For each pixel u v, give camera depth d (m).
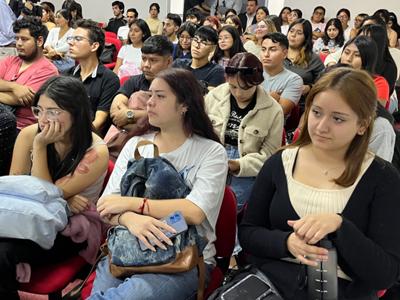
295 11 7.01
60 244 1.53
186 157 1.44
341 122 1.12
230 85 2.04
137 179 1.37
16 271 1.43
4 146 1.67
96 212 1.60
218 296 1.15
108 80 2.70
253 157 1.98
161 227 1.27
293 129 2.82
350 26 7.64
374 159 1.20
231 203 1.47
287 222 1.16
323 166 1.24
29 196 1.41
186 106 1.43
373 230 1.16
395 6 7.34
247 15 7.53
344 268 1.17
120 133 1.97
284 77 2.86
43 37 2.75
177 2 8.55
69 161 1.54
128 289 1.22
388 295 1.58
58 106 1.47
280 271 1.25
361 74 1.13
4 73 2.78
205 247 1.38
